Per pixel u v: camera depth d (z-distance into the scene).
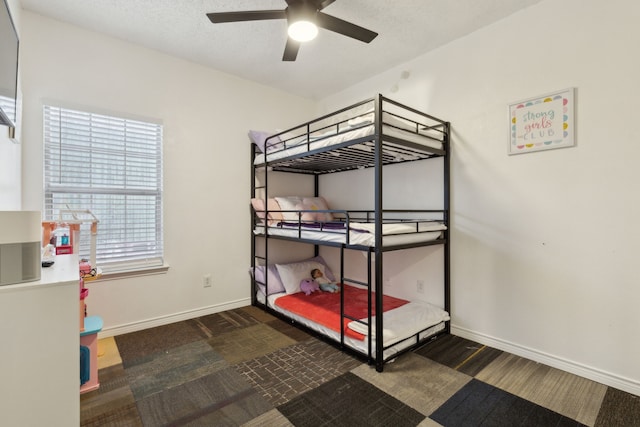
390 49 2.61
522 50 2.10
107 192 2.45
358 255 3.29
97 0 2.01
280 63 2.87
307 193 3.71
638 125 1.67
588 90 1.83
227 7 2.09
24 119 2.09
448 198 2.48
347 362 2.08
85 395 1.71
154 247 2.69
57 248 1.72
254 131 3.12
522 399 1.67
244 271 3.22
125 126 2.53
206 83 2.94
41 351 1.08
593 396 1.69
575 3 1.88
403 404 1.63
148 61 2.61
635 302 1.70
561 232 1.95
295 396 1.70
